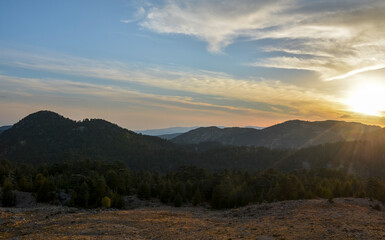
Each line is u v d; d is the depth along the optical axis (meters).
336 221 31.59
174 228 32.41
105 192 77.31
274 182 86.25
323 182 86.38
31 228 33.84
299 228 29.41
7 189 71.81
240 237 26.86
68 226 33.53
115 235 28.25
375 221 32.06
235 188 79.81
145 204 77.25
